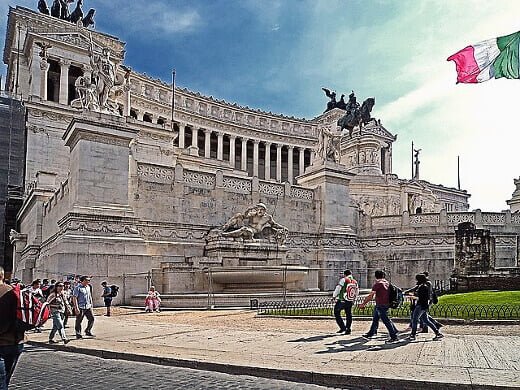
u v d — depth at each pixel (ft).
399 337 50.60
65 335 54.13
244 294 95.14
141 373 37.14
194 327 61.77
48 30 218.18
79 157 97.50
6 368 23.31
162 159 176.96
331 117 318.45
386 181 209.87
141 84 256.32
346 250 138.72
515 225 140.36
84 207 96.17
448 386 30.78
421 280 50.65
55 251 95.91
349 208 144.77
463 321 59.62
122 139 102.32
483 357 39.37
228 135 297.53
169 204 112.06
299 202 136.36
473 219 140.05
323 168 140.26
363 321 65.26
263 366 36.47
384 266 141.69
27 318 23.84
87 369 38.88
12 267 156.46
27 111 169.27
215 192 119.85
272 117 318.45
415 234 139.64
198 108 286.66
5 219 162.71
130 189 106.73
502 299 76.48
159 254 107.55
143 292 95.30
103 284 78.84
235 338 51.65
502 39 94.38
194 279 100.58
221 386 32.83
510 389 29.71
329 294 106.73
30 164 166.20
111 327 62.80
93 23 256.32
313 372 34.24
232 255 111.14
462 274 105.81
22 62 217.36
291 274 107.65
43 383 33.78
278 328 59.62
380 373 33.71
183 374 36.76
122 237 96.94
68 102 214.28
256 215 117.50
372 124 285.64
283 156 332.60
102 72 105.50
